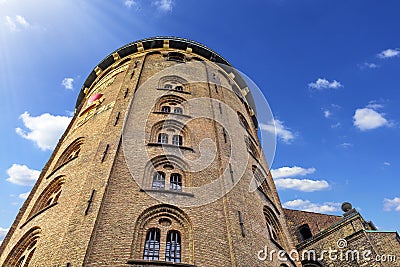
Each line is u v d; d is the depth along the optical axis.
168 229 15.22
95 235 13.81
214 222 15.91
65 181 19.38
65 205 17.09
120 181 16.75
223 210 16.80
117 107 23.16
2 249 20.05
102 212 14.91
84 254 12.90
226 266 14.02
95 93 29.86
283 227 22.09
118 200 15.66
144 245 14.34
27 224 18.55
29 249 17.25
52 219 16.84
